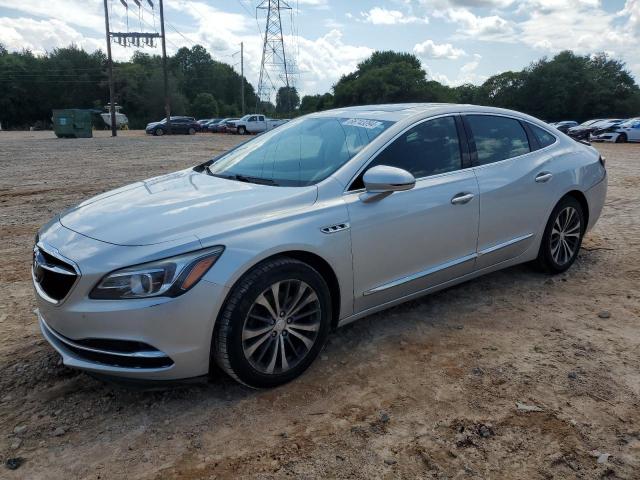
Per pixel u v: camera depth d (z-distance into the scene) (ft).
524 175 13.93
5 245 19.44
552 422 8.81
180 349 8.63
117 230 9.20
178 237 8.84
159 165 48.34
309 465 7.90
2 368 10.59
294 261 9.58
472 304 13.66
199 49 376.27
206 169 13.38
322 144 12.23
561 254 15.65
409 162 11.84
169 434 8.63
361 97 234.99
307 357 10.12
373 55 302.25
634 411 9.09
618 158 55.47
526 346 11.43
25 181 36.60
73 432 8.69
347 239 10.36
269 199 10.11
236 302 8.95
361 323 12.57
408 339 11.77
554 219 15.01
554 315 13.00
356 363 10.76
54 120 122.93
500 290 14.61
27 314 13.15
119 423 8.92
